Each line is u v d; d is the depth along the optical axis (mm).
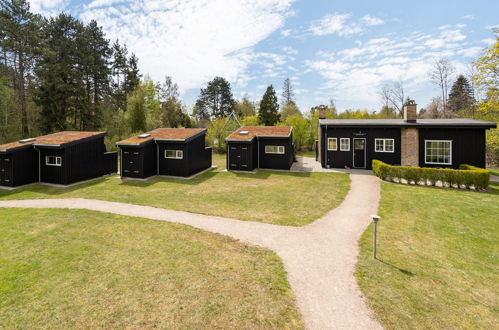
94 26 38531
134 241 7812
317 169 21375
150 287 5488
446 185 14906
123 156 18250
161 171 19141
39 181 17094
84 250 7199
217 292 5340
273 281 5781
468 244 7734
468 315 4809
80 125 33531
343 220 9781
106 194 13906
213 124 36688
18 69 29625
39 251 7117
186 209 11102
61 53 31484
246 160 20625
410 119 19797
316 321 4578
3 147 15859
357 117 49469
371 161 20266
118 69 47906
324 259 6812
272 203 12047
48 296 5168
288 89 67750
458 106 43594
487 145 22641
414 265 6570
